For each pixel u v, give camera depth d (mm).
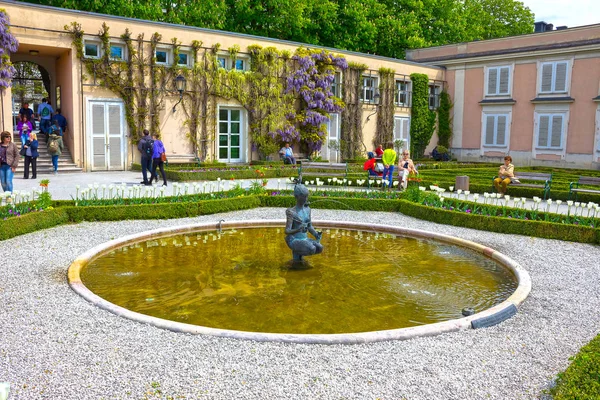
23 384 3805
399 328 5164
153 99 20781
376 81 29109
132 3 24359
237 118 23672
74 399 3617
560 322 5402
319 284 6688
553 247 9164
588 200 14656
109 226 10078
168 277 6902
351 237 9891
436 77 31812
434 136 32125
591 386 3500
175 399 3656
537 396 3820
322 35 32531
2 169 11406
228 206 12125
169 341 4648
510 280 7148
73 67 19016
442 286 6785
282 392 3785
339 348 4582
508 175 15797
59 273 6828
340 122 27656
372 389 3863
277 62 24172
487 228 10562
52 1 23297
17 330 4832
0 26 16969
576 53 26422
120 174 18656
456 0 39344
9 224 8836
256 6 28719
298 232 7535
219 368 4141
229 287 6500
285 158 22688
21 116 19500
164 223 10516
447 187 16953
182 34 21359
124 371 4051
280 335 4730
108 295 6145
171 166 19984
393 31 34062
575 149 26750
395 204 12766
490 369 4242
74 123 19234
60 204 10844
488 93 30141
